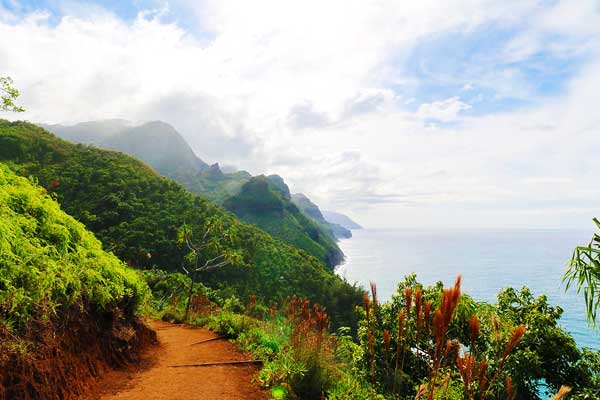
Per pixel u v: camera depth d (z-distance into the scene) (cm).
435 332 216
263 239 8100
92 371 476
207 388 532
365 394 454
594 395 490
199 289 3234
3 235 338
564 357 535
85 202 6694
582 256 358
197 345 862
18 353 326
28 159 7731
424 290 644
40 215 464
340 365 604
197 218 6975
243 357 735
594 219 357
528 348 519
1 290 326
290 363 543
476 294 11631
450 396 386
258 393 521
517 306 615
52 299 410
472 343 222
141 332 736
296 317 841
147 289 744
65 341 427
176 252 5638
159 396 480
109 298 550
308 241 14412
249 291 5391
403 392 512
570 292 12462
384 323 626
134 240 5625
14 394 307
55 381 372
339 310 5762
